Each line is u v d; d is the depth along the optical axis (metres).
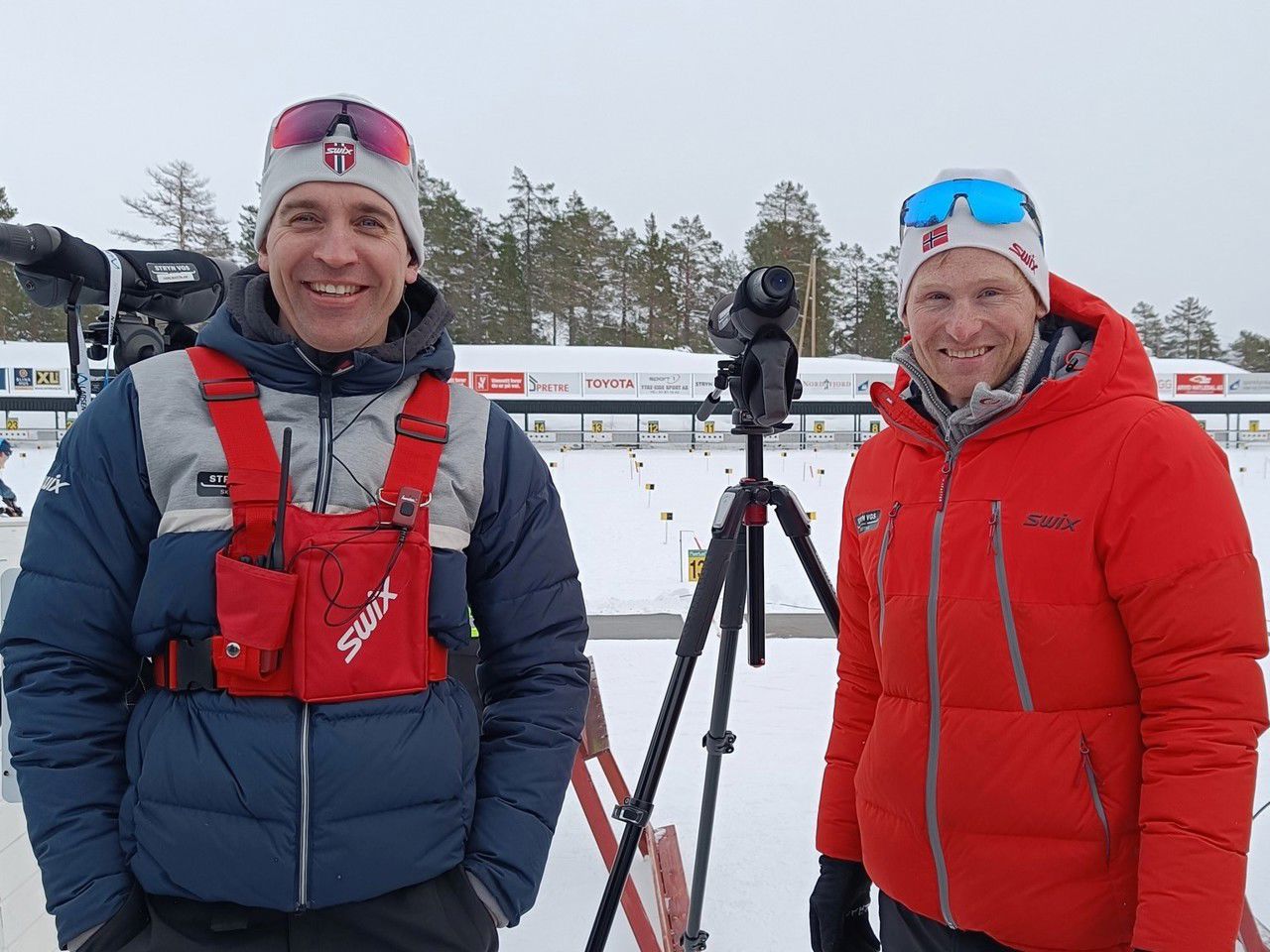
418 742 1.11
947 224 1.37
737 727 3.96
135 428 1.15
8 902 1.73
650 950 2.07
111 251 1.77
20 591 1.12
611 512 12.70
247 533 1.10
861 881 1.62
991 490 1.31
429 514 1.18
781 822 2.97
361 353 1.19
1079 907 1.23
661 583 8.16
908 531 1.41
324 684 1.07
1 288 36.44
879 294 48.97
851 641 1.66
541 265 44.56
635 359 31.05
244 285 1.27
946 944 1.36
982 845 1.28
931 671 1.33
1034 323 1.40
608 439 26.02
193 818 1.05
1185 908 1.07
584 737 2.13
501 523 1.30
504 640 1.34
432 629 1.17
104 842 1.09
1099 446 1.23
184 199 40.34
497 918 1.20
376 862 1.08
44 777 1.08
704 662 5.14
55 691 1.10
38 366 25.23
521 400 26.09
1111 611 1.23
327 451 1.16
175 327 1.92
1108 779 1.22
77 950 1.07
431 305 1.32
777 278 1.74
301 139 1.20
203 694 1.08
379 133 1.23
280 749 1.05
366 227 1.23
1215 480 1.17
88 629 1.12
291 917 1.08
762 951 2.24
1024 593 1.25
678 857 2.35
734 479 16.67
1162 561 1.15
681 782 3.33
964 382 1.38
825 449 24.55
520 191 45.59
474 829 1.22
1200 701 1.12
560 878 2.62
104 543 1.13
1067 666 1.23
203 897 1.06
